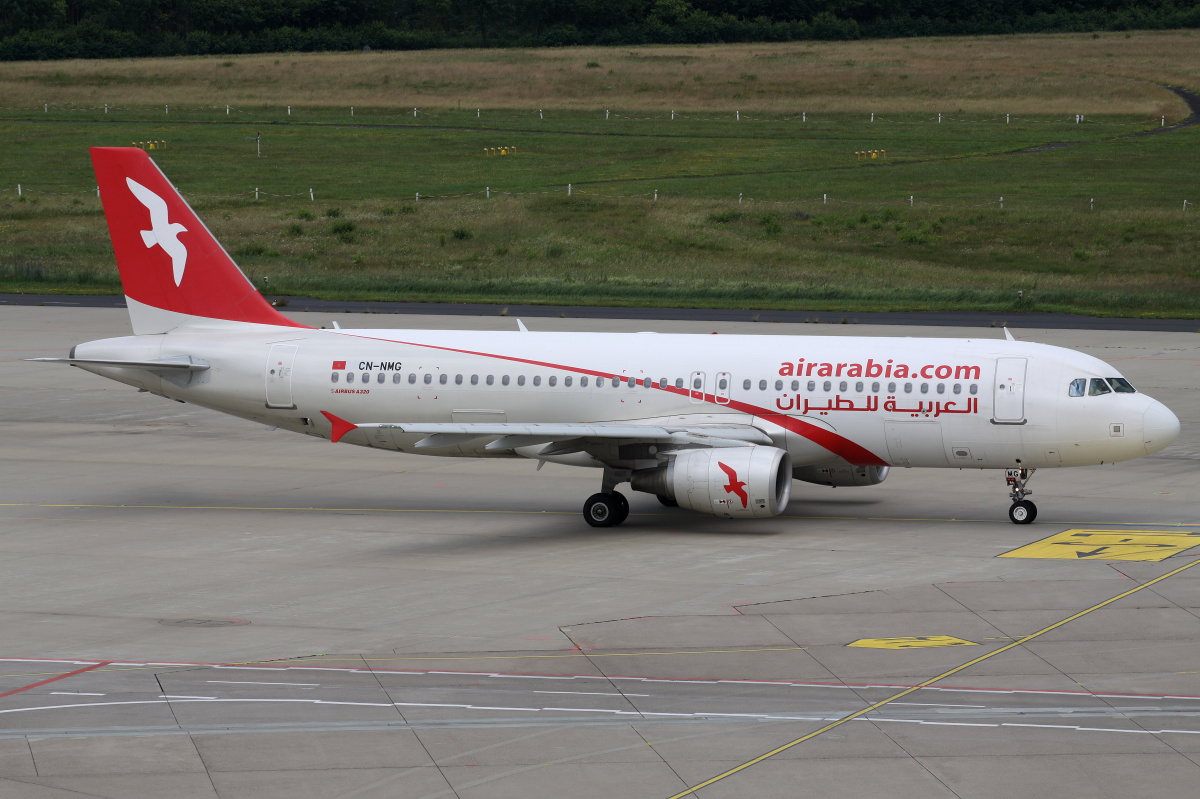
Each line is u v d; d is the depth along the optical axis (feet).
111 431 513.45
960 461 352.28
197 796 176.14
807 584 289.74
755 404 358.23
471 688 220.64
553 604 276.21
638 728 201.46
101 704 212.84
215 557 324.60
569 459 364.38
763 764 187.01
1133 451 338.54
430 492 410.11
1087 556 313.53
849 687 220.43
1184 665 230.07
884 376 351.67
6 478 427.74
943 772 183.73
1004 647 241.76
